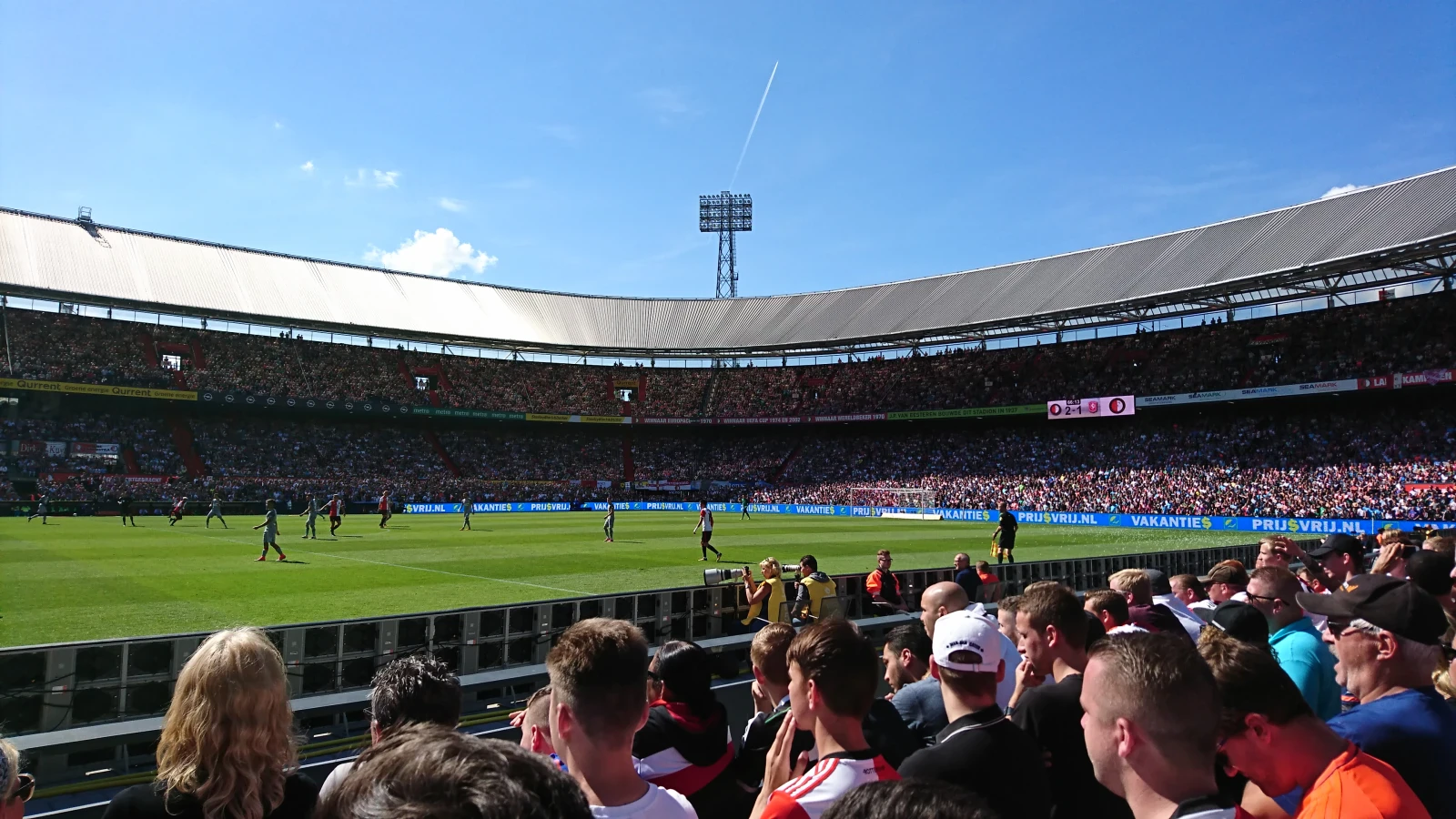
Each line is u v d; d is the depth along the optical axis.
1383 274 52.59
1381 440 50.22
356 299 69.06
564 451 76.62
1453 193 42.41
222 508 50.78
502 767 1.56
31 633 12.96
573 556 26.39
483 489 65.38
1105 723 2.77
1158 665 2.65
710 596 12.16
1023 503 56.38
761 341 75.19
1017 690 4.79
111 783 5.94
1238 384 55.84
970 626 3.67
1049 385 65.56
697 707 4.40
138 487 52.22
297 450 64.69
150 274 60.81
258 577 19.89
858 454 74.69
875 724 4.65
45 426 55.53
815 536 37.47
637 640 3.07
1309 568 9.67
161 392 57.44
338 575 20.50
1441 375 45.19
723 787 4.38
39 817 5.21
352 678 8.88
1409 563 6.59
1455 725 3.50
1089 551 30.45
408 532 36.50
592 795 2.94
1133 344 64.00
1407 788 2.86
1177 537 39.69
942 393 70.62
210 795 3.04
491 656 9.90
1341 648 3.82
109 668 7.84
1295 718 3.02
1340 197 49.03
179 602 15.98
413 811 1.33
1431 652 3.60
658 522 47.38
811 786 3.12
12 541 29.06
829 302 77.56
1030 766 3.54
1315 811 2.85
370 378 70.25
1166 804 2.63
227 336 66.12
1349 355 52.03
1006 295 63.53
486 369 77.56
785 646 4.92
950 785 1.83
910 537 37.34
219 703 3.11
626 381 81.62
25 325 57.47
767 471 75.75
